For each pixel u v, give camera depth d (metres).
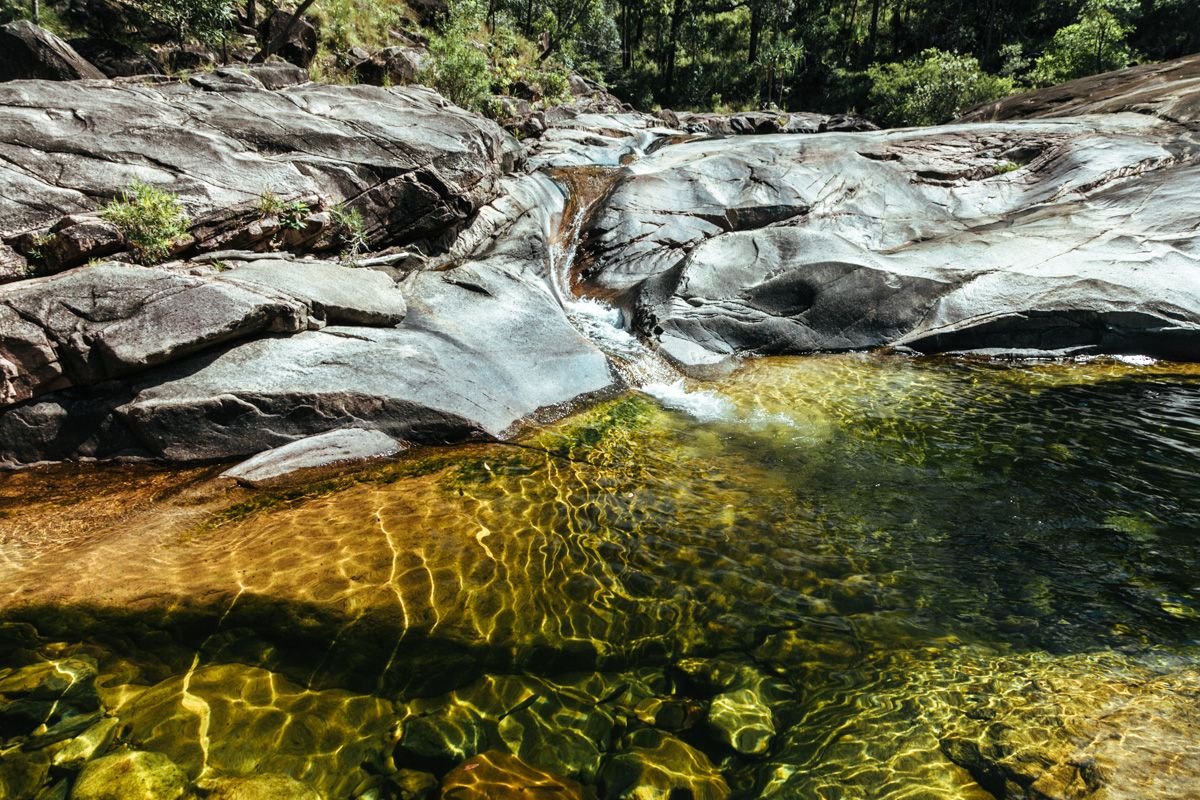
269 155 9.36
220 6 14.54
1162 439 6.57
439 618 4.00
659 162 16.03
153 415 5.79
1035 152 13.80
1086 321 8.99
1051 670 3.55
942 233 11.91
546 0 35.84
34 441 5.78
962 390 8.04
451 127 11.52
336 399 6.27
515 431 6.84
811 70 44.88
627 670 3.66
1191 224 10.14
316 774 2.95
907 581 4.46
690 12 48.44
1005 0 41.34
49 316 5.88
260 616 3.96
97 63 13.88
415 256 10.23
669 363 8.95
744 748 3.14
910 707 3.33
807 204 12.91
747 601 4.25
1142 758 2.80
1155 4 33.34
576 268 12.38
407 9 25.00
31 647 3.67
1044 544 4.87
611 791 2.88
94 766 2.92
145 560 4.46
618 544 4.87
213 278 6.74
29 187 7.08
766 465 6.21
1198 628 3.88
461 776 2.93
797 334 9.67
